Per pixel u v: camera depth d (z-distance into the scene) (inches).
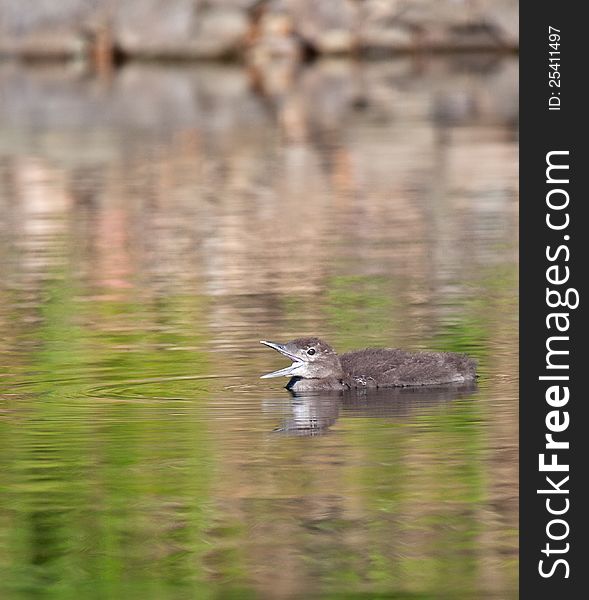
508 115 1515.7
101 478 470.0
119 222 1025.5
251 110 1611.7
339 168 1235.2
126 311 735.1
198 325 697.0
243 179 1200.8
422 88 1753.2
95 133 1464.1
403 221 1009.5
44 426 526.9
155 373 602.9
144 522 432.5
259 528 427.2
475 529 426.0
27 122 1549.0
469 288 776.9
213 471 476.1
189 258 888.9
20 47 2118.6
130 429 522.6
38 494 456.4
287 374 579.5
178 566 401.7
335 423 530.6
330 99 1681.8
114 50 2101.4
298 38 2080.5
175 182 1189.1
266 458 488.1
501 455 490.3
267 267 854.5
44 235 983.0
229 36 2085.4
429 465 480.1
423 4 2069.4
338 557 406.3
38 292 791.7
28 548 414.0
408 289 779.4
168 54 2092.8
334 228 987.9
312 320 703.7
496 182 1151.6
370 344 649.0
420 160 1264.8
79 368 614.5
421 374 585.0
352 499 448.8
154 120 1547.7
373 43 2070.6
